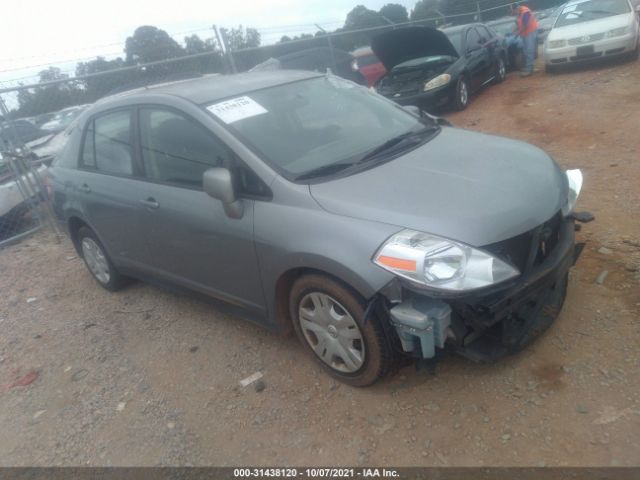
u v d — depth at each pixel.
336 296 2.90
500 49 12.60
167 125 3.70
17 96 7.43
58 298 5.30
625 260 3.86
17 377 4.04
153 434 3.15
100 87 9.03
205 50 9.95
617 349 3.02
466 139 3.70
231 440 2.99
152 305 4.75
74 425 3.37
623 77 9.95
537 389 2.87
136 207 3.97
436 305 2.59
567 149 6.83
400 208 2.76
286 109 3.67
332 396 3.15
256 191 3.17
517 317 2.82
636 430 2.52
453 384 3.02
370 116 3.95
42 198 7.37
